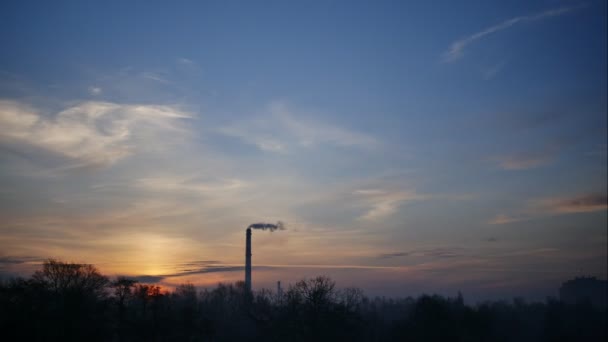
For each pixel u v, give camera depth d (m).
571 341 147.12
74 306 105.81
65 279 110.50
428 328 123.38
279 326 121.94
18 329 97.38
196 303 154.25
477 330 129.50
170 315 119.00
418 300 133.38
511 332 156.50
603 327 153.38
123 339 111.44
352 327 120.31
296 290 125.81
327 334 117.12
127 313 117.12
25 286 106.44
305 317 121.56
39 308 104.38
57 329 101.81
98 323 108.19
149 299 118.25
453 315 129.62
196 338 119.50
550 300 172.38
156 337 114.38
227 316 155.00
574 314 166.88
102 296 113.94
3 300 102.62
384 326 148.88
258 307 133.12
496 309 171.50
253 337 130.62
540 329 166.12
